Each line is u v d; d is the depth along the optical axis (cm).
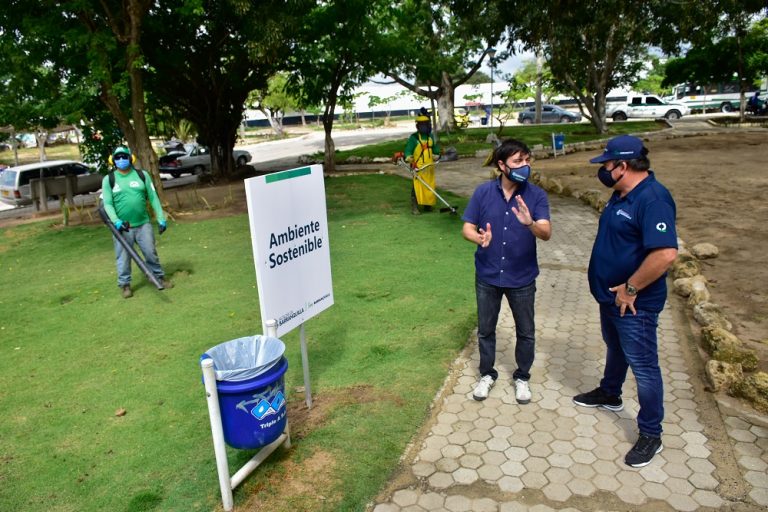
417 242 833
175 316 596
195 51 1839
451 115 3105
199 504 302
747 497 292
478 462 330
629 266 308
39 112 1291
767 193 1075
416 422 370
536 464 326
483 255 373
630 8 1734
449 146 2311
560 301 579
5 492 322
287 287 341
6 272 849
